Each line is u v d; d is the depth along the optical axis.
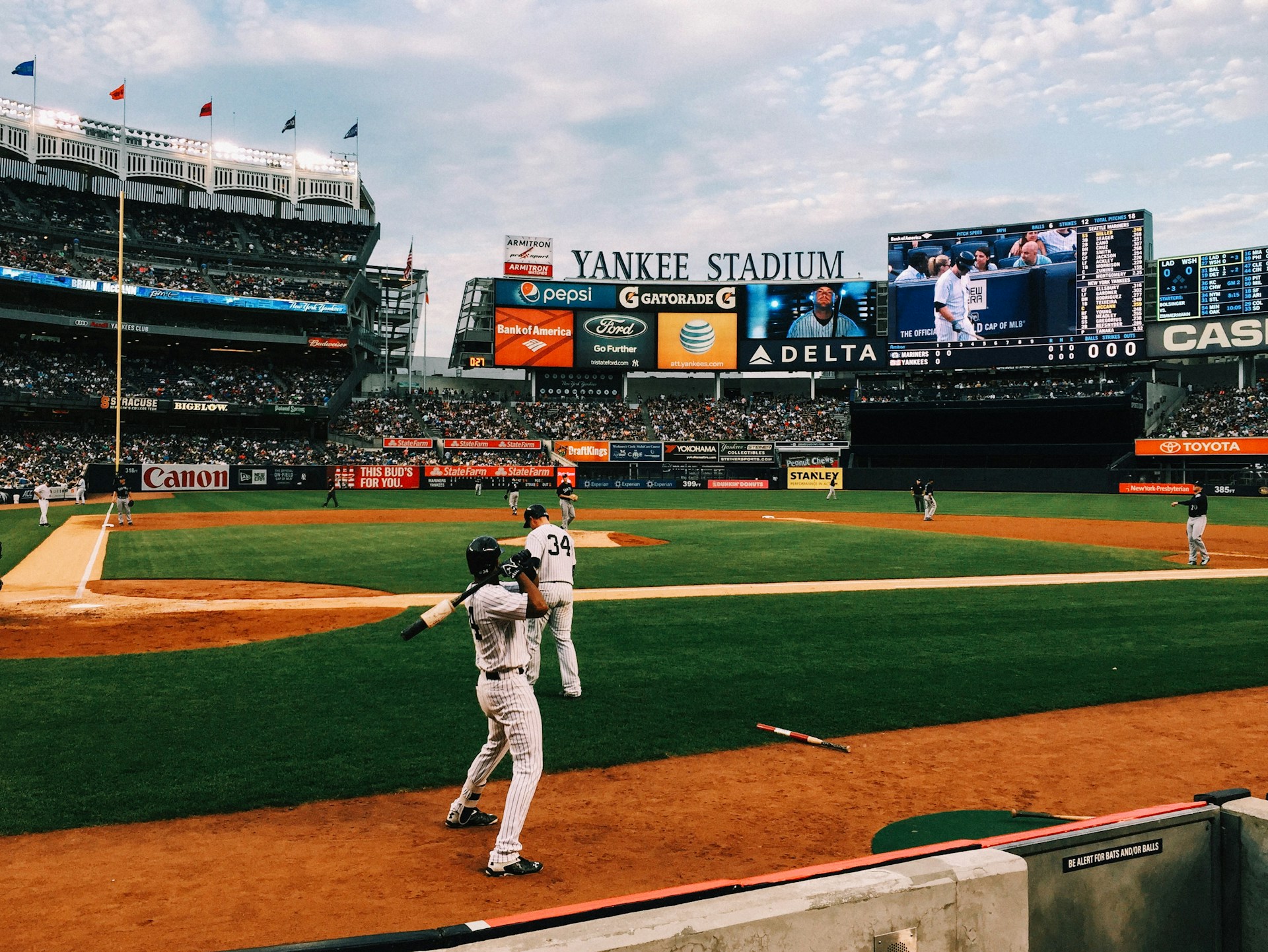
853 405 66.31
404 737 8.16
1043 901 3.00
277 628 13.66
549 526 9.73
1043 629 13.41
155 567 21.28
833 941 2.57
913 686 10.16
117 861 5.57
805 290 71.81
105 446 61.09
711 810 6.57
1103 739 8.39
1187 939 3.28
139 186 72.81
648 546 25.86
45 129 67.81
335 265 76.31
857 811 6.54
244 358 73.19
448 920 4.73
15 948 4.41
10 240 62.19
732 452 68.81
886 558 22.75
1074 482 57.91
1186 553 24.00
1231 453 53.72
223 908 4.89
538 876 5.36
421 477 64.19
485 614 5.64
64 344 66.12
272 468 60.34
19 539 28.45
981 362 63.72
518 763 5.63
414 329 89.00
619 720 8.81
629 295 73.31
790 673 10.69
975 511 43.50
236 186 76.88
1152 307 59.62
